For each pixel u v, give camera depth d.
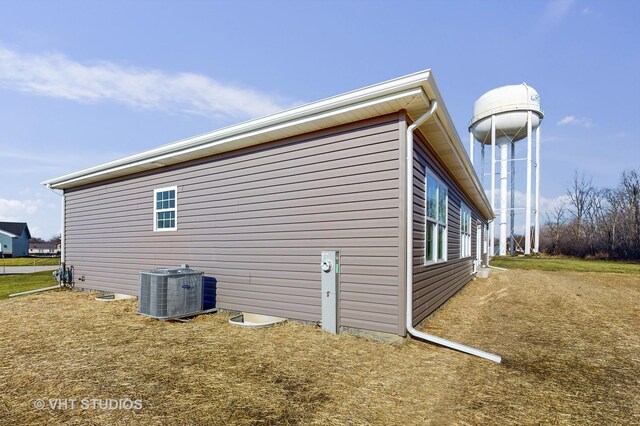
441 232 7.05
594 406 2.76
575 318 6.24
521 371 3.56
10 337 4.64
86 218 9.55
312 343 4.24
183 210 7.06
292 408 2.60
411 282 4.41
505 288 10.36
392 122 4.53
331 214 5.00
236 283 6.12
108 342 4.36
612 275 15.05
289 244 5.44
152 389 2.92
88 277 9.39
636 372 3.57
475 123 25.02
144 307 5.68
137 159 7.36
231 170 6.28
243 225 6.06
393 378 3.25
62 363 3.59
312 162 5.24
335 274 4.75
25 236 48.06
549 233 40.56
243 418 2.44
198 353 3.89
